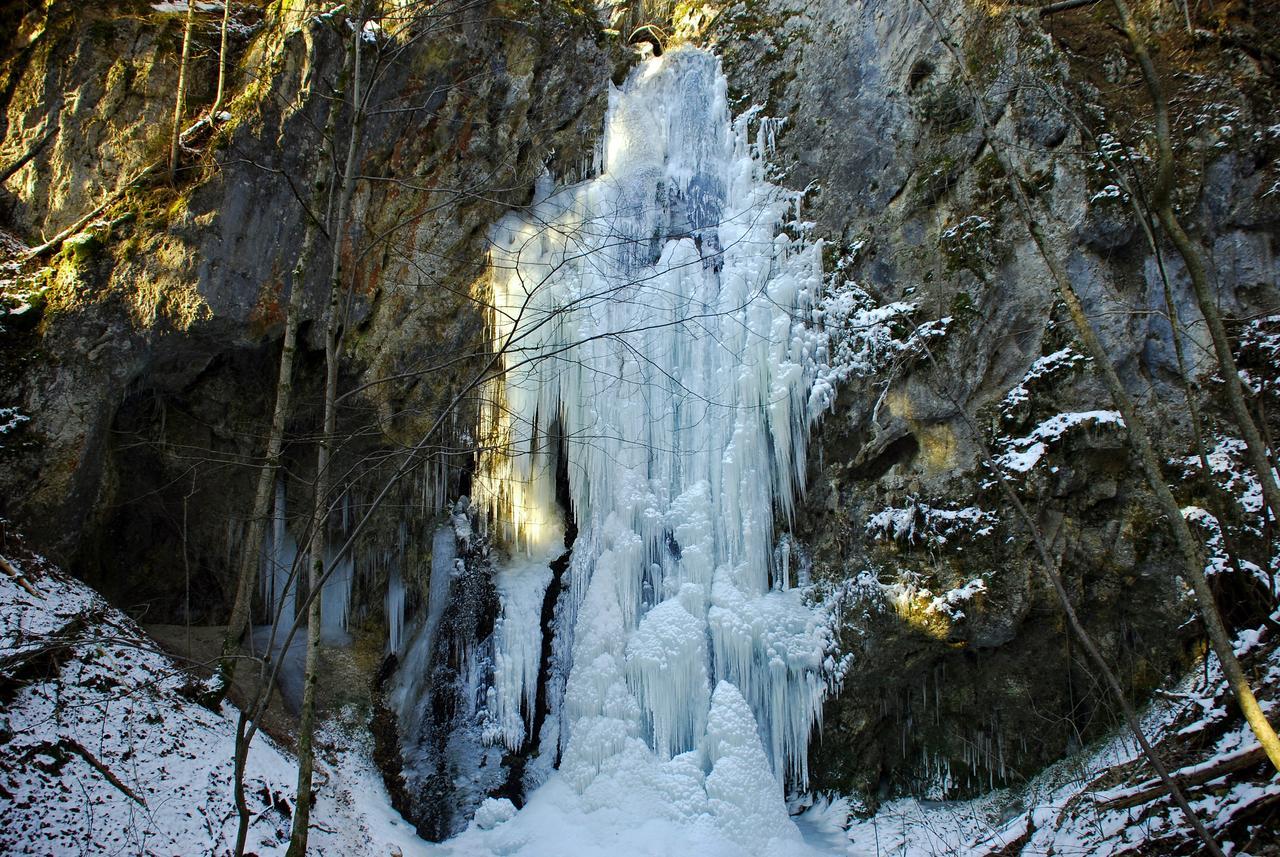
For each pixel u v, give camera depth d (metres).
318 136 9.83
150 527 10.04
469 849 8.88
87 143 10.48
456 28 10.36
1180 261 9.17
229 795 7.37
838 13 10.98
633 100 11.41
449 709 9.68
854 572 9.49
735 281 10.27
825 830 9.11
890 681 9.27
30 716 6.92
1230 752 7.23
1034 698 9.05
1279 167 9.21
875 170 10.28
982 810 8.70
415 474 10.36
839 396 9.81
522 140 11.03
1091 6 9.83
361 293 10.17
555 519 10.54
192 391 10.04
